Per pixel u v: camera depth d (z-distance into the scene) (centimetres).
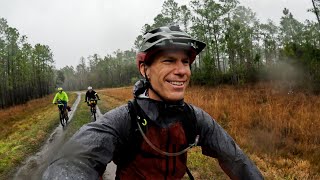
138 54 124
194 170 616
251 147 769
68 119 1656
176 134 122
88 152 105
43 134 1249
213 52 4200
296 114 1072
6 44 5138
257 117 1051
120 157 121
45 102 4144
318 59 2275
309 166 642
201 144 136
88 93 1688
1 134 1477
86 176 100
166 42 113
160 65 116
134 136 117
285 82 2444
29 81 6894
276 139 808
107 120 115
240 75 3462
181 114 124
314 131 870
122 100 2928
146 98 119
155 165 120
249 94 1955
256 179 137
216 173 597
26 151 959
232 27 4106
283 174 599
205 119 132
